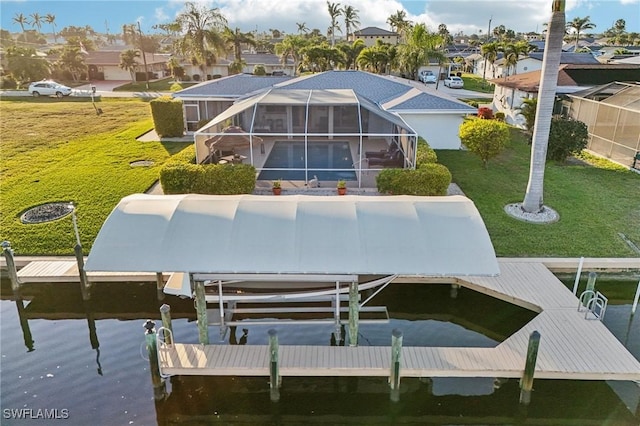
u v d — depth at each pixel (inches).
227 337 455.5
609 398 381.7
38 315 505.0
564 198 737.6
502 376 380.2
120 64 2716.5
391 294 525.0
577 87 1333.7
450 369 379.9
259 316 482.3
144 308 508.7
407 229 427.5
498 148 860.0
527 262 545.6
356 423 372.5
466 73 3339.1
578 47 3595.0
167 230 424.5
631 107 916.0
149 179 815.1
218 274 408.5
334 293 456.1
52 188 772.0
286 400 387.2
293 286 462.3
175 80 2746.1
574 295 481.7
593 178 839.1
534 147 654.5
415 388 396.8
